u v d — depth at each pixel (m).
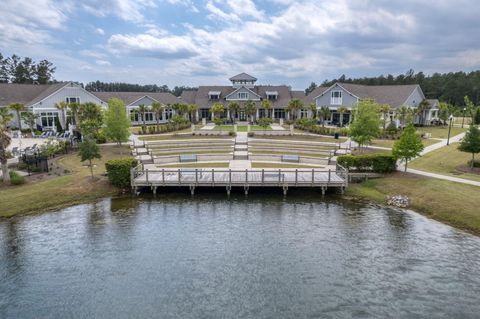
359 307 12.59
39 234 18.56
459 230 18.80
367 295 13.29
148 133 48.56
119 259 16.08
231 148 39.09
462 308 12.41
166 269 15.28
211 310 12.57
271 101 68.56
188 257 16.34
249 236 18.61
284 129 51.09
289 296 13.34
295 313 12.34
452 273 14.64
